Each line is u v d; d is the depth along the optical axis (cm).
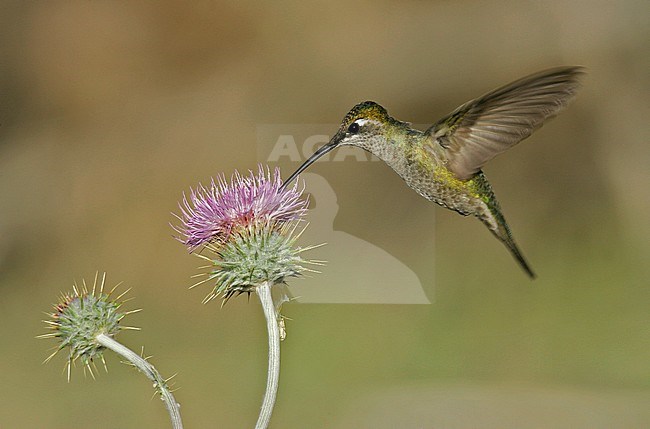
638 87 1602
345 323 1458
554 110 602
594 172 1650
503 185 1666
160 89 1565
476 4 1562
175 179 1540
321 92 1534
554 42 1566
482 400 1308
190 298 1498
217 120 1534
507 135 627
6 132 1563
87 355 565
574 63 1576
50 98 1567
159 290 1505
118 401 1312
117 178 1544
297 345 1420
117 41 1561
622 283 1571
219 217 584
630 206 1633
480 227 1577
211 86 1552
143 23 1566
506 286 1565
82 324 562
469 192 660
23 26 1561
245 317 1480
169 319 1480
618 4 1566
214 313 1483
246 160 1518
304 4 1545
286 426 1320
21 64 1561
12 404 1310
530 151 1662
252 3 1557
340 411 1339
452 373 1441
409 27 1554
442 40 1552
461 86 1544
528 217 1647
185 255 1518
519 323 1527
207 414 1326
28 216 1534
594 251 1617
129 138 1557
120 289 1493
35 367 1384
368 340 1446
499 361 1469
